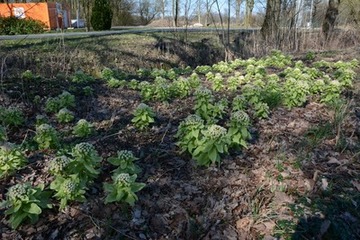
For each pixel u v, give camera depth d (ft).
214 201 8.87
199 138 10.43
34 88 18.19
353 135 12.43
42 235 7.57
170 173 10.09
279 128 13.19
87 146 8.68
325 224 7.82
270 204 8.68
